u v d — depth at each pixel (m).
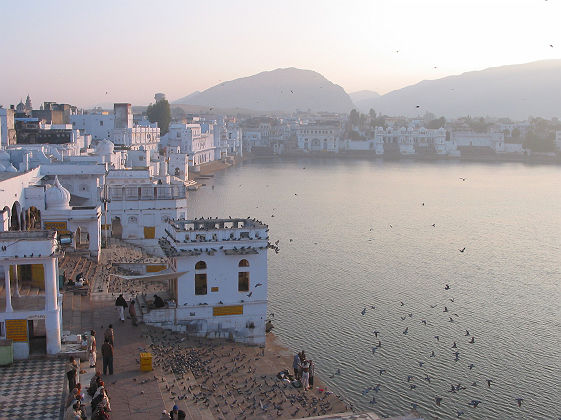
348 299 62.97
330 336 52.47
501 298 64.62
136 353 38.03
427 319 57.47
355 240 92.25
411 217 115.31
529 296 65.50
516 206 131.88
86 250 58.34
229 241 44.38
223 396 34.69
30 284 40.59
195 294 44.50
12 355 35.03
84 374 34.47
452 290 67.19
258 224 46.34
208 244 43.94
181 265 43.94
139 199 69.50
